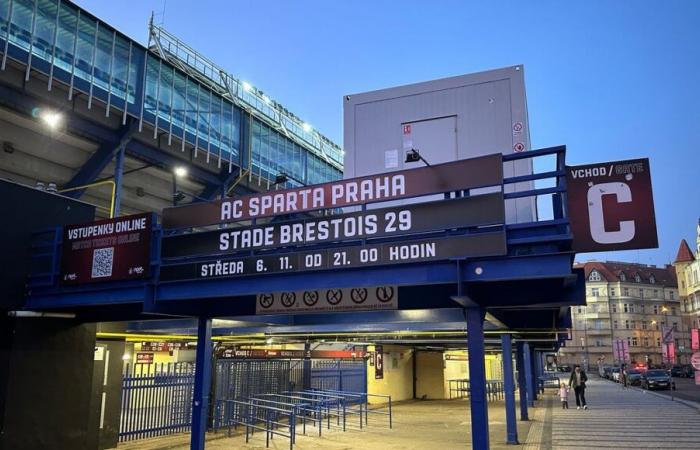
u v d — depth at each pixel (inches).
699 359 869.2
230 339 784.9
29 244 442.3
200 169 1528.1
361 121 415.2
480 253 282.4
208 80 1600.6
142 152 1353.3
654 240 257.8
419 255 296.7
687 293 4062.5
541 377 1545.3
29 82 1104.8
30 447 417.4
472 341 319.9
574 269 315.6
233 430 681.0
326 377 943.0
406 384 1274.6
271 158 1752.0
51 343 439.8
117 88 1256.2
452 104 394.9
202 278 357.1
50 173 1255.5
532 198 363.3
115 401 543.5
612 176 268.7
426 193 302.7
